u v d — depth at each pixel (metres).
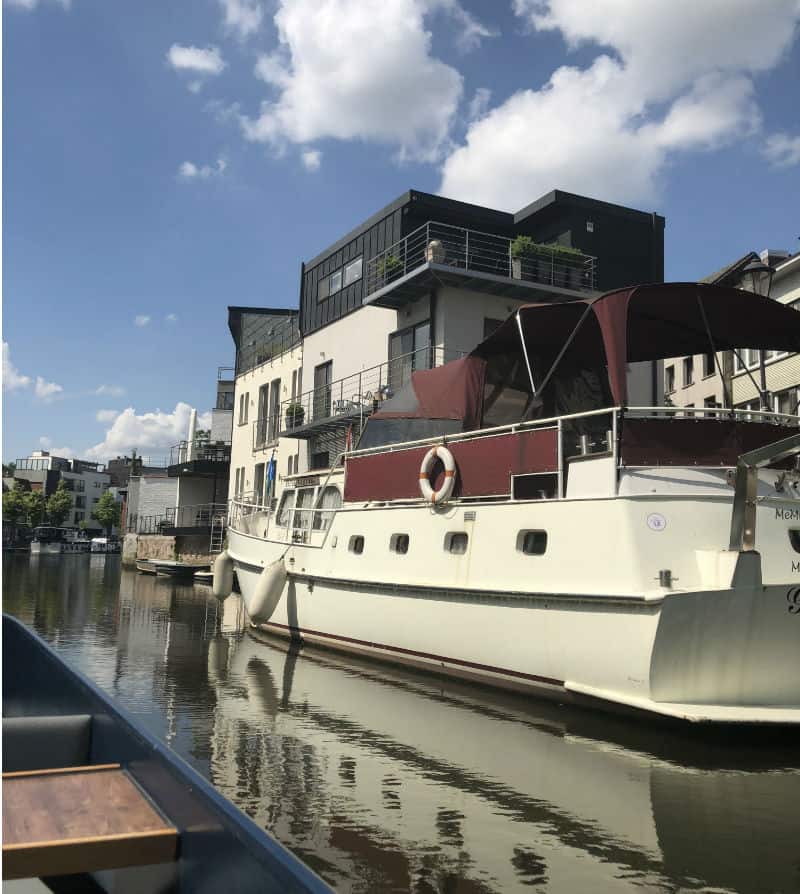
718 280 12.02
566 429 9.53
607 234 26.25
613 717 8.26
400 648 10.95
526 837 5.23
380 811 5.66
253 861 1.96
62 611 18.98
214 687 9.95
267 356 33.34
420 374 12.56
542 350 11.92
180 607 20.53
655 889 4.51
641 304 9.69
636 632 7.85
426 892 4.43
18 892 3.06
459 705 9.01
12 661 5.98
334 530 12.58
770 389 23.84
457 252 23.78
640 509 8.23
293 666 11.42
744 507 7.80
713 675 7.80
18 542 80.62
